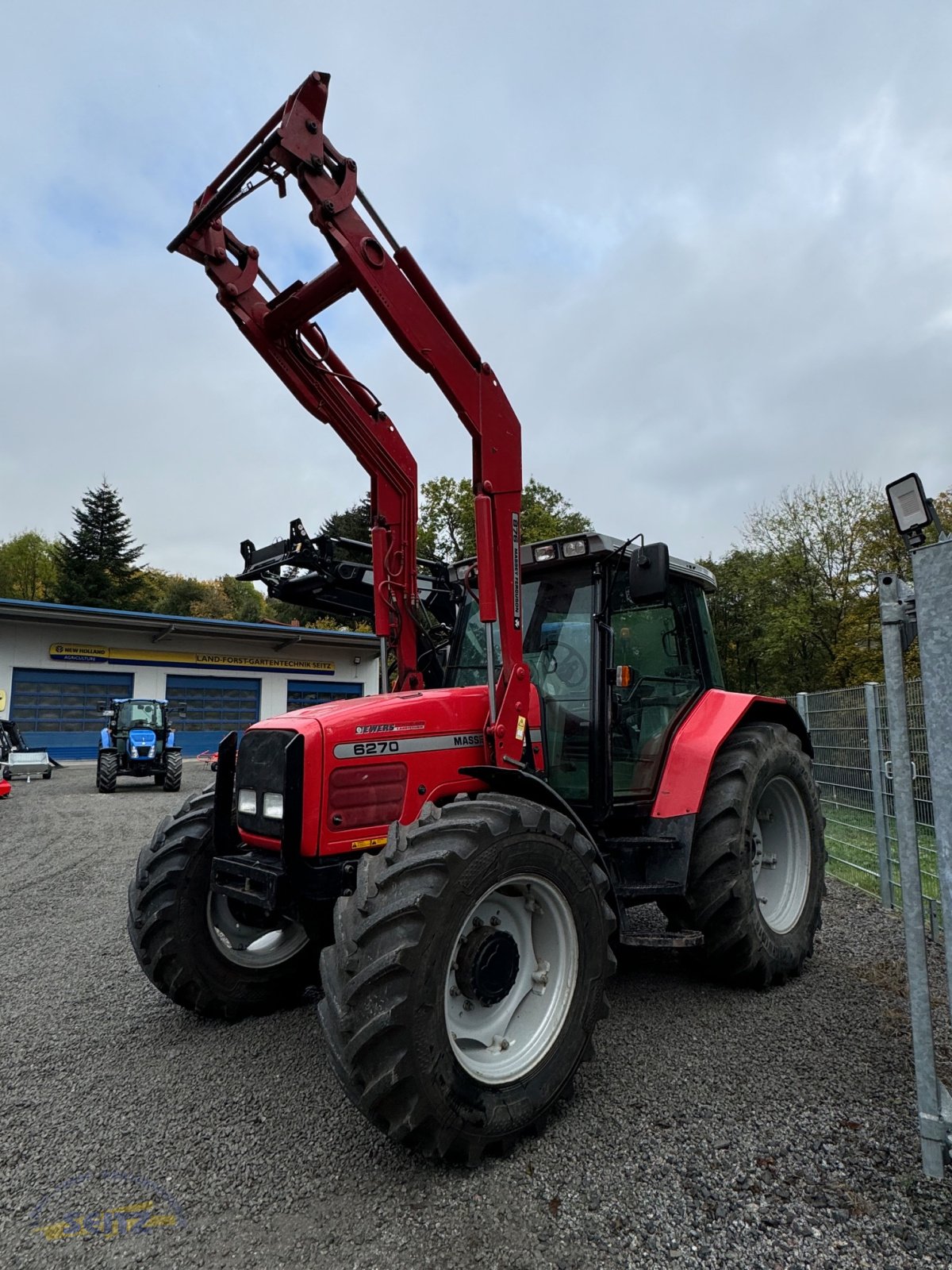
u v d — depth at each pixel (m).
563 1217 2.01
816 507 22.05
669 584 4.20
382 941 2.17
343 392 3.58
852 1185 2.11
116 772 14.94
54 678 22.50
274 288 3.41
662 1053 2.95
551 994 2.58
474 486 3.04
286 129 2.58
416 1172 2.23
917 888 2.02
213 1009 3.40
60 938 4.87
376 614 3.71
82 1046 3.19
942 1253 1.84
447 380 2.91
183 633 24.42
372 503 3.75
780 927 3.84
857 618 19.83
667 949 3.13
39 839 9.20
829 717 6.34
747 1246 1.88
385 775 2.86
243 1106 2.65
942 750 1.91
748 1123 2.44
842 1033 3.13
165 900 3.28
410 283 2.92
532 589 3.87
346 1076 2.13
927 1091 2.00
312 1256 1.89
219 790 3.11
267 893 2.73
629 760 3.65
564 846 2.61
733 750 3.79
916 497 2.00
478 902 2.32
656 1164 2.23
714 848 3.48
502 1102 2.30
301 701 27.09
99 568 47.88
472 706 3.17
